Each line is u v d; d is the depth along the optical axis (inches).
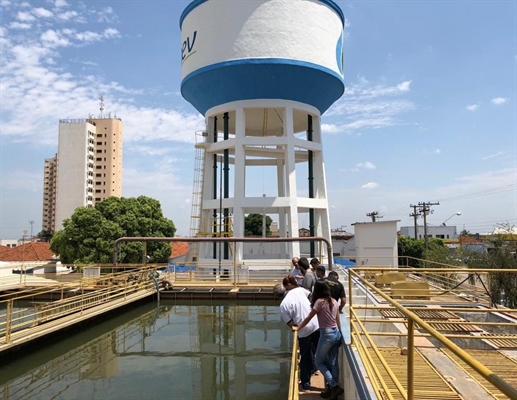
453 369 263.0
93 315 659.4
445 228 2974.9
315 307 267.9
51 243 1370.6
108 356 534.6
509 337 264.2
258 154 1111.0
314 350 298.5
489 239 866.1
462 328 371.2
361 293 618.2
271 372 458.0
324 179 1072.2
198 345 575.8
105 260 1277.1
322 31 991.6
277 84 981.8
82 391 411.2
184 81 1035.3
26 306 907.4
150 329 675.4
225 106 1034.7
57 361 519.5
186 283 946.7
